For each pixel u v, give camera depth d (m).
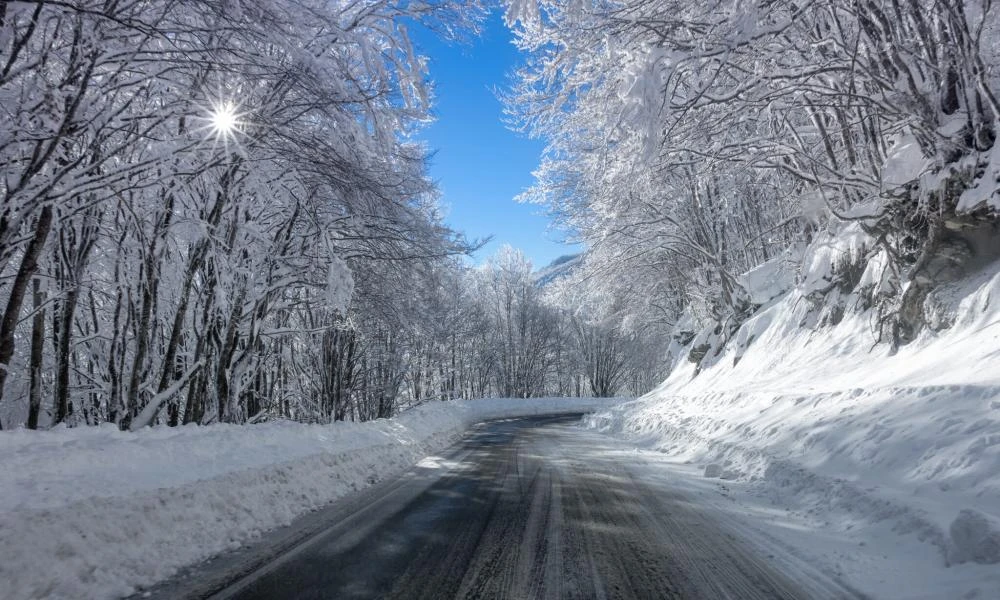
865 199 11.87
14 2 5.55
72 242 9.60
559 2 10.45
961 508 4.32
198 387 11.65
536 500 6.88
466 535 5.17
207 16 7.00
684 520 5.75
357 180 9.27
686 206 21.39
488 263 55.34
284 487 6.27
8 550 3.30
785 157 12.52
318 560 4.38
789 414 9.09
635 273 26.41
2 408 13.25
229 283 11.19
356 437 10.12
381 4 8.83
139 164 7.13
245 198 10.76
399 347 26.52
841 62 10.30
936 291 9.38
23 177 6.30
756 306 19.98
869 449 6.21
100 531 3.87
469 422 25.44
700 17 9.54
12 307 6.57
